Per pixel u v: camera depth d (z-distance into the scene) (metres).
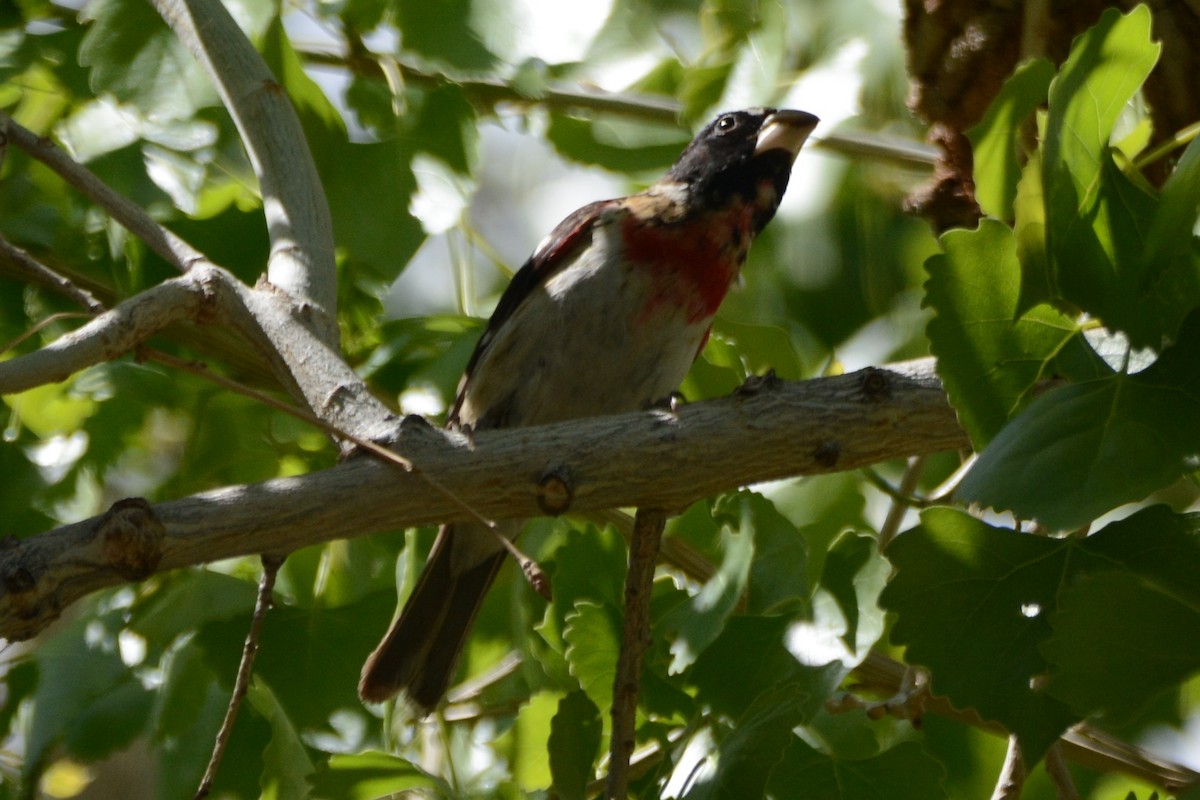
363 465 5.14
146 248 7.87
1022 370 4.89
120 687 7.55
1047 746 4.85
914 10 6.71
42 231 7.98
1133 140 5.59
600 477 5.25
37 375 4.96
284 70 7.43
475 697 8.36
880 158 8.73
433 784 5.80
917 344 10.52
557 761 5.55
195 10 6.56
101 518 4.85
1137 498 4.29
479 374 8.05
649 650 6.28
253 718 7.19
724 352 8.36
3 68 7.84
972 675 4.92
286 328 5.76
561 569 6.63
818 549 8.40
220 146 7.54
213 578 7.30
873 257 10.87
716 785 5.30
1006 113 5.04
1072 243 4.67
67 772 10.90
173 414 8.18
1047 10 6.09
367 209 7.30
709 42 8.84
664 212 8.24
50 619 4.77
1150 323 4.60
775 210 8.62
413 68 8.23
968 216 6.66
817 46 9.62
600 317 8.00
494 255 8.55
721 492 5.36
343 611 7.37
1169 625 4.50
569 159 8.86
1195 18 5.87
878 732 7.42
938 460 9.69
